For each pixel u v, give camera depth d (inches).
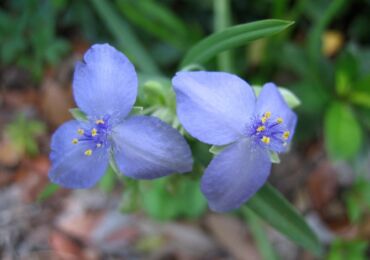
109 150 6.2
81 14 10.3
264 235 9.1
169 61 10.4
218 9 8.9
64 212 9.9
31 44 10.3
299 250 9.7
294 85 9.4
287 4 10.3
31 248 9.6
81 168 6.2
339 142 8.7
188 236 9.7
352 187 9.8
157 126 5.9
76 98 6.1
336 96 9.2
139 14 9.3
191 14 10.6
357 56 9.3
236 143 6.0
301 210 9.9
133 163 6.0
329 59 10.4
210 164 5.9
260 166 6.1
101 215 9.9
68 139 6.3
